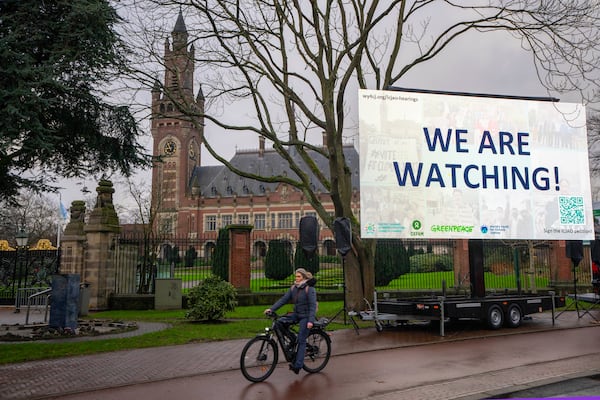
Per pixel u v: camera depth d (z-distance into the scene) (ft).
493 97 46.11
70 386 23.32
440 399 20.85
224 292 46.11
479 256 45.50
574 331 41.98
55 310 39.91
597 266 63.05
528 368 27.04
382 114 43.75
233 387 23.04
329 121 47.57
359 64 52.95
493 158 45.42
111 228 59.26
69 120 42.73
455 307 40.42
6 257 70.33
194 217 266.36
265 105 52.90
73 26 38.63
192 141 281.54
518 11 45.16
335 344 34.60
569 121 47.19
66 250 59.62
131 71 44.06
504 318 43.19
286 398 21.11
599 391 22.21
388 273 74.84
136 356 30.30
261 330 39.86
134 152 47.19
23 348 32.35
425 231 43.29
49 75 35.17
